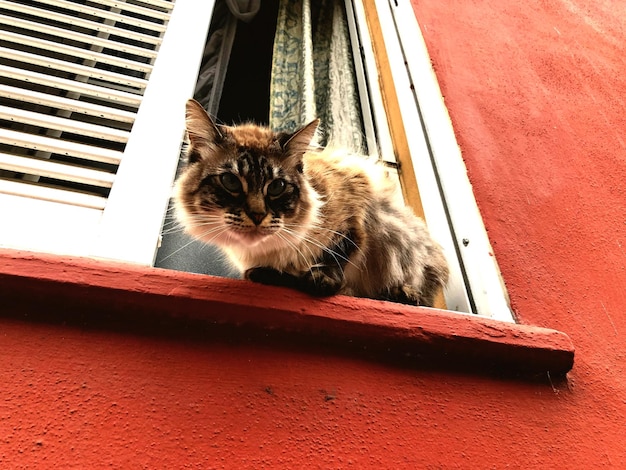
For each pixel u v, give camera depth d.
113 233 0.40
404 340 0.37
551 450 0.37
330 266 0.42
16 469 0.27
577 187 0.62
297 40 0.81
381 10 0.84
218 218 0.40
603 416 0.40
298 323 0.36
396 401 0.35
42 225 0.39
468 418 0.36
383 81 0.76
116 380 0.31
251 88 0.96
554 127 0.70
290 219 0.42
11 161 0.42
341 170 0.48
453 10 0.86
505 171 0.61
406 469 0.33
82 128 0.46
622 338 0.47
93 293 0.33
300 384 0.34
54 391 0.30
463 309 0.49
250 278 0.39
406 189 0.63
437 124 0.63
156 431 0.30
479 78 0.73
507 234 0.53
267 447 0.31
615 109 0.77
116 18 0.59
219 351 0.34
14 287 0.32
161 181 0.44
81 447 0.29
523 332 0.40
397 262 0.47
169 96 0.52
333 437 0.33
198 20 0.61
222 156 0.43
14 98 0.46
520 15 0.92
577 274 0.52
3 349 0.31
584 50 0.88
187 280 0.35
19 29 0.56
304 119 0.63
